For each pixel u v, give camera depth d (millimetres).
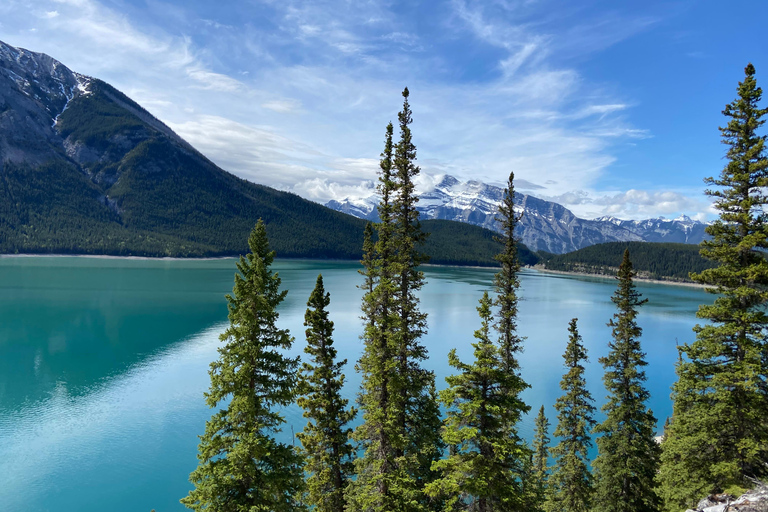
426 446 28297
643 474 30734
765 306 23891
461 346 105062
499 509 20625
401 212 31688
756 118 23453
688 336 128000
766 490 18297
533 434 59562
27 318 117250
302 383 27234
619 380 32906
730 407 23938
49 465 50531
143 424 60188
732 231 24297
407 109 31953
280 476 21719
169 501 44906
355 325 119938
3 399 67312
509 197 33812
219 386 21828
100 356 88750
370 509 24578
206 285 190250
